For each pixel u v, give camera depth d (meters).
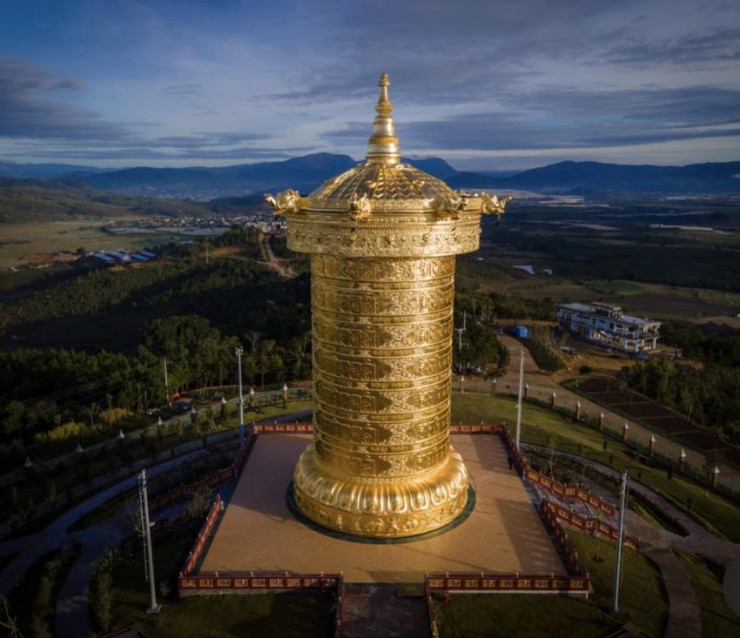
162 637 17.98
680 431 40.88
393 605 18.36
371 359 20.08
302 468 22.91
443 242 19.17
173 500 27.06
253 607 18.80
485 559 20.23
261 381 49.62
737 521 27.03
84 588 21.28
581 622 18.45
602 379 54.22
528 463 31.31
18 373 48.16
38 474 32.28
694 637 18.42
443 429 21.89
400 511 20.83
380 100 20.80
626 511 27.08
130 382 42.84
